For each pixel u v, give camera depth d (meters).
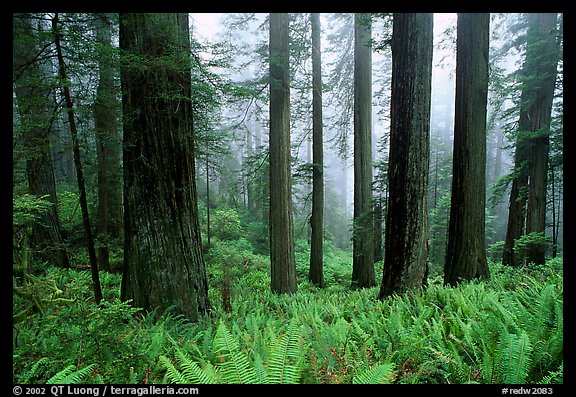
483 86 6.57
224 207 20.56
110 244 11.46
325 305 6.35
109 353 3.07
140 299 5.16
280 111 9.72
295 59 11.61
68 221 12.39
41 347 3.25
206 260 13.98
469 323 3.53
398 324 3.82
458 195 6.74
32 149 5.10
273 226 9.91
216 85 5.26
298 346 2.86
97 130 5.57
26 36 4.45
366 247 11.52
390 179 6.33
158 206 5.16
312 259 12.50
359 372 2.81
